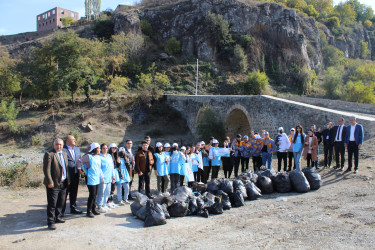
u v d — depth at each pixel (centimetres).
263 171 987
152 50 5150
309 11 7162
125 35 5050
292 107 1741
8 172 1279
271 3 5366
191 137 3102
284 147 1142
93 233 625
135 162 923
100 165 772
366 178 905
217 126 2514
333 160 1224
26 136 3017
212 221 685
